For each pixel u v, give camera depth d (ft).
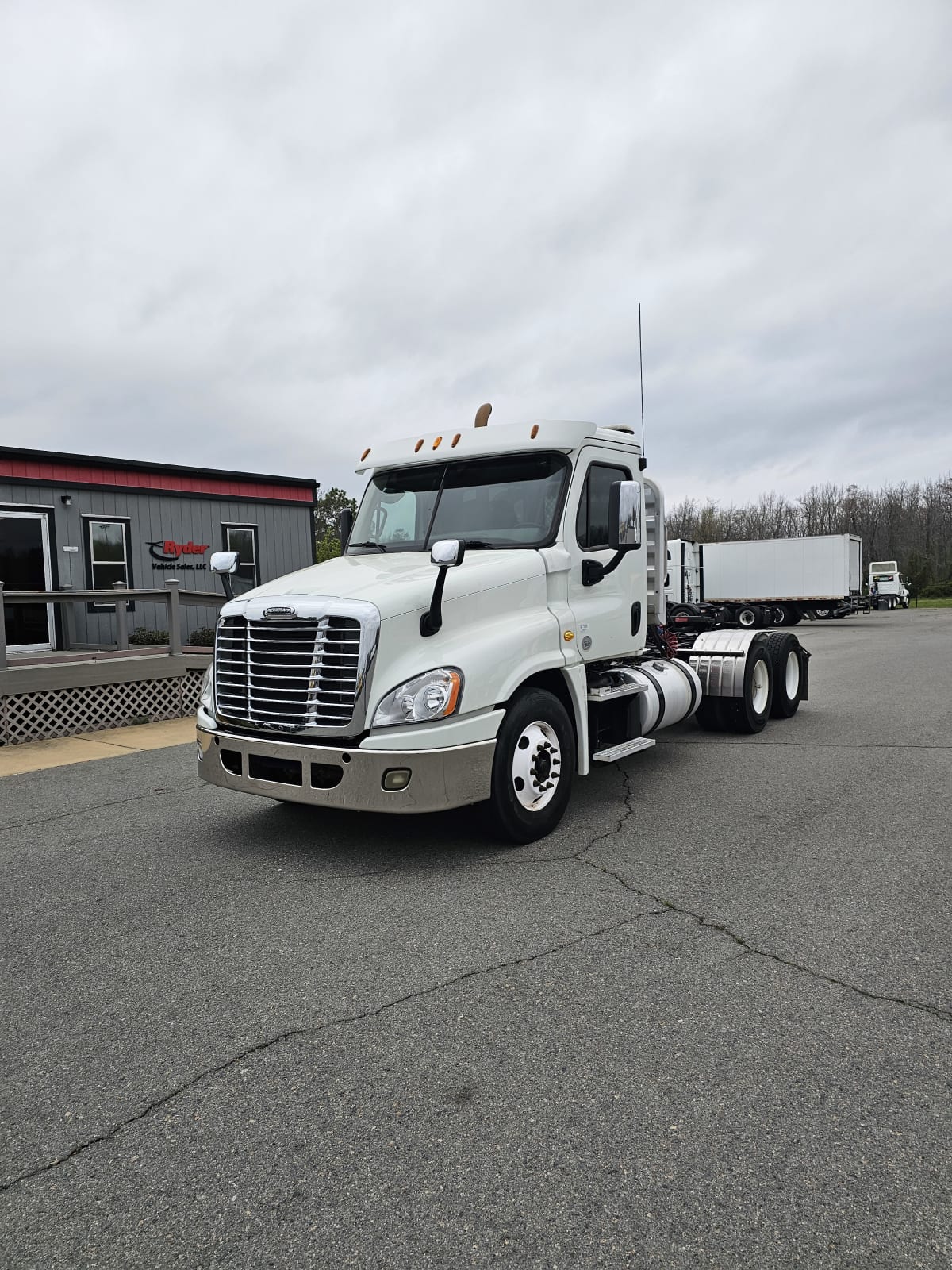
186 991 11.09
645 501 24.68
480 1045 9.55
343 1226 6.91
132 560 46.06
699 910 13.39
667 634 28.66
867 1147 7.70
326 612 14.96
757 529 282.77
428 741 14.71
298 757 15.23
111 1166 7.73
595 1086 8.73
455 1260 6.54
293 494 53.42
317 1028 10.05
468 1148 7.82
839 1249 6.54
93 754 27.94
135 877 15.64
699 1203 7.05
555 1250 6.61
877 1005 10.29
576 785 21.81
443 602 15.58
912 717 31.53
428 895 14.23
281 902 14.10
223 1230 6.90
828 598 98.78
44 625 42.93
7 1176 7.63
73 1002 10.88
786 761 24.35
